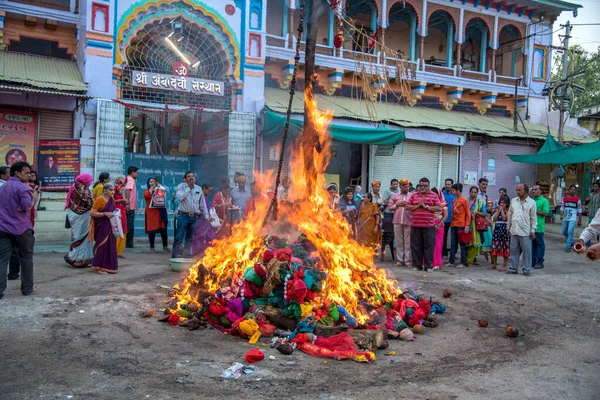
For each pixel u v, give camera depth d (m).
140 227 13.75
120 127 12.58
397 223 10.62
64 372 4.25
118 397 3.81
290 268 5.62
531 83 20.53
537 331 6.27
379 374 4.56
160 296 6.82
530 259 9.99
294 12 16.22
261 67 14.46
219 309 5.64
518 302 7.60
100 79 12.48
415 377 4.52
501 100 20.41
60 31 13.25
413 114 17.20
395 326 5.82
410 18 18.64
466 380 4.50
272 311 5.52
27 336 5.06
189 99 13.83
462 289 8.27
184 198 9.60
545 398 4.16
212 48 14.13
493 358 5.19
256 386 4.12
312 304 5.53
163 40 13.45
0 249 6.32
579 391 4.36
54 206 12.05
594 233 4.38
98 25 12.40
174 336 5.35
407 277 9.15
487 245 11.10
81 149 12.38
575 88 19.41
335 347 5.02
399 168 16.89
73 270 8.47
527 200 9.91
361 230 10.74
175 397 3.85
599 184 14.09
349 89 17.20
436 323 6.25
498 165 18.95
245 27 14.17
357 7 17.84
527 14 20.14
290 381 4.27
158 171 14.27
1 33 12.41
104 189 8.24
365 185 16.47
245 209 10.67
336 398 3.95
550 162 16.72
